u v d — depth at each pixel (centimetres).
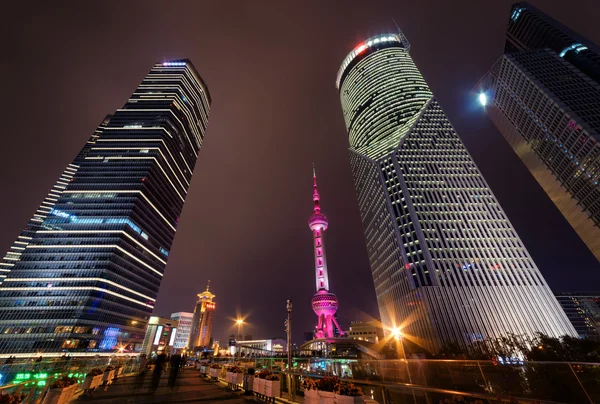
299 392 1675
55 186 18675
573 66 14500
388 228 13688
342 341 13075
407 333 11125
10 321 11019
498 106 17400
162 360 2108
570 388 1358
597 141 11762
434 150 15225
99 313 11894
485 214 12669
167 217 17750
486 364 1644
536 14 17475
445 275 10919
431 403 1212
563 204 14412
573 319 18175
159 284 16900
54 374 1655
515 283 10738
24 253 12569
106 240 13075
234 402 1605
